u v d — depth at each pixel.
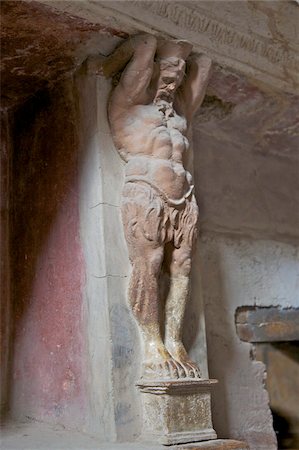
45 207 2.55
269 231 3.14
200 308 2.43
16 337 2.63
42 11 2.08
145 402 2.10
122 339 2.14
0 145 2.78
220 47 2.50
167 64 2.30
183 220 2.25
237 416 2.66
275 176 3.28
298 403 3.61
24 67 2.41
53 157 2.53
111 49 2.34
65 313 2.38
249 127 3.02
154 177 2.19
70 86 2.47
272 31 2.71
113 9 2.15
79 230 2.33
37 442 2.07
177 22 2.35
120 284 2.19
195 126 2.92
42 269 2.53
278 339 2.99
